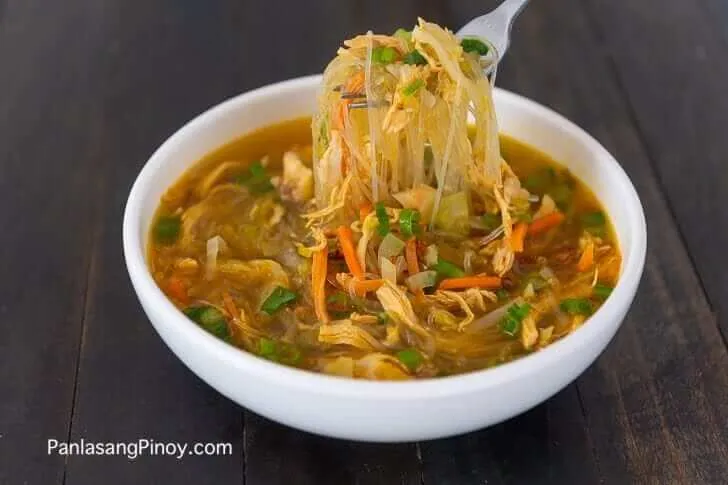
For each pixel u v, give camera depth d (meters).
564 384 0.55
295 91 0.65
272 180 0.65
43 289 0.63
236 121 0.65
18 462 0.57
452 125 0.60
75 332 0.61
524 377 0.53
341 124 0.60
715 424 0.58
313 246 0.61
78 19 0.80
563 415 0.58
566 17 0.80
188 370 0.60
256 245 0.62
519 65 0.77
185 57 0.77
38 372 0.60
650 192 0.68
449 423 0.53
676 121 0.73
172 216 0.62
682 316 0.62
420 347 0.57
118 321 0.62
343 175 0.61
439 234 0.61
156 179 0.61
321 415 0.53
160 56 0.77
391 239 0.60
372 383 0.52
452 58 0.59
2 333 0.61
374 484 0.56
